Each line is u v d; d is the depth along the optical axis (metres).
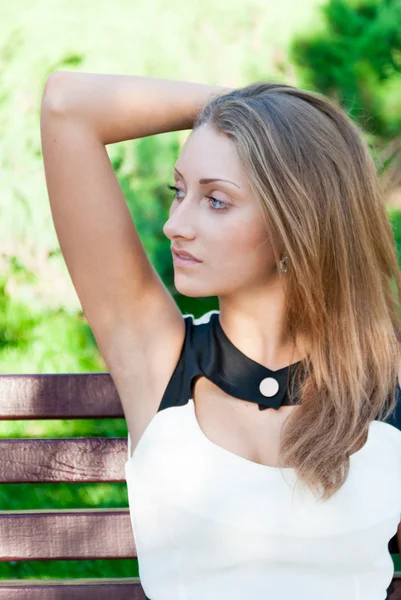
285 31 4.23
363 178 2.06
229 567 1.96
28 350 4.12
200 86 2.08
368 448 2.04
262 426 2.04
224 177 1.89
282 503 1.95
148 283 2.07
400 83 4.26
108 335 2.08
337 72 4.24
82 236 1.98
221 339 2.08
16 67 4.11
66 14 4.15
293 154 1.94
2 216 4.05
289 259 1.98
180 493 1.95
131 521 2.20
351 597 2.01
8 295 4.11
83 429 4.08
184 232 1.92
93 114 1.96
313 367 2.06
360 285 2.09
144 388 2.06
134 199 4.08
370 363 2.11
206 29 4.20
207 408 2.03
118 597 2.38
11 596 2.36
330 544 1.97
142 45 4.16
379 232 2.12
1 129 4.07
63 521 2.39
